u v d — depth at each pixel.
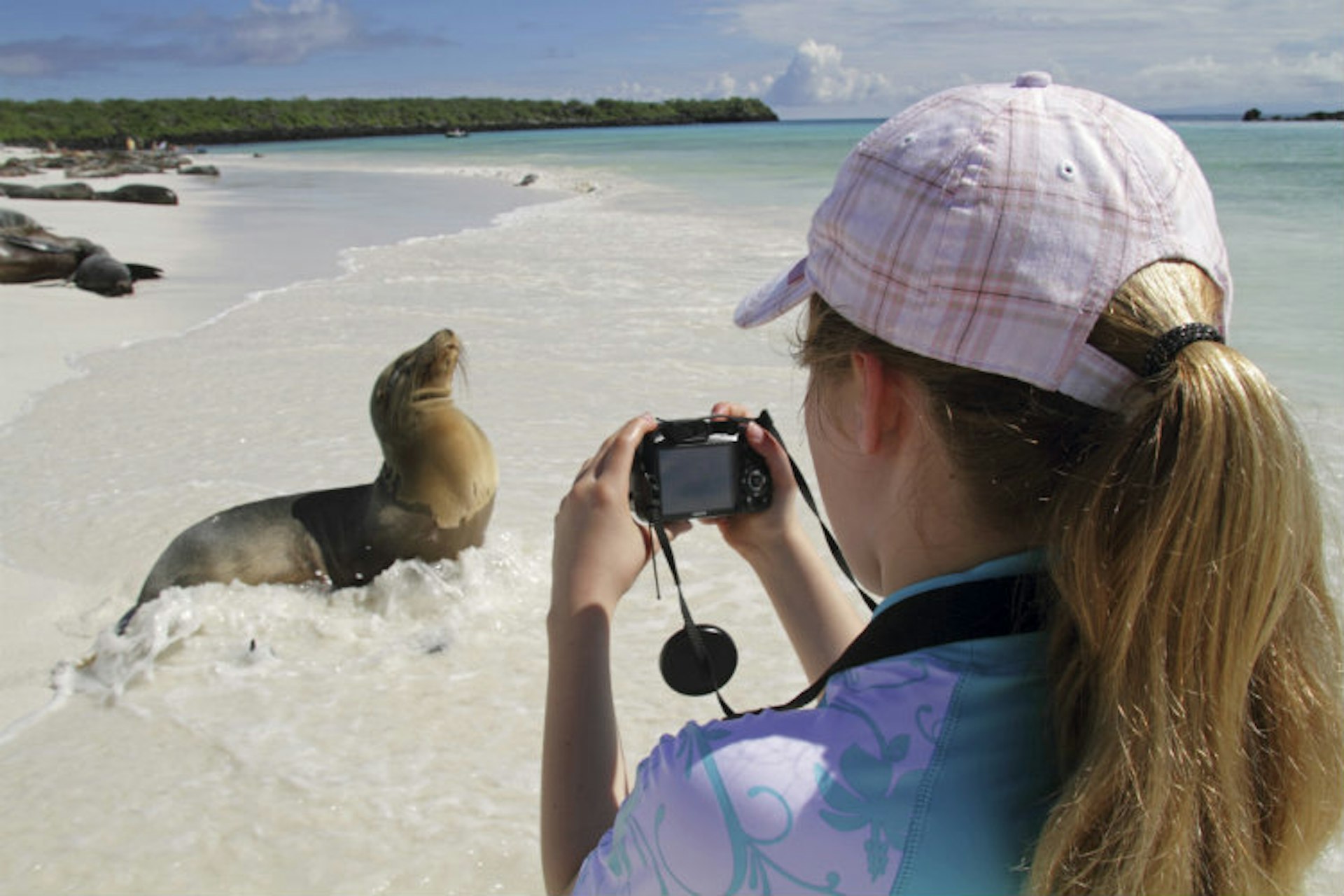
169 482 5.65
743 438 1.50
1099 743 0.89
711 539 4.87
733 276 11.45
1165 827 0.86
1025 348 0.95
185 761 3.31
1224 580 0.87
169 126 95.19
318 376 7.76
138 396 7.33
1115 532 0.89
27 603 4.39
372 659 3.91
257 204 24.09
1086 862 0.87
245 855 2.88
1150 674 0.87
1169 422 0.89
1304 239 12.64
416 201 24.88
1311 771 0.96
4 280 11.61
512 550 4.66
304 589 4.33
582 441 6.14
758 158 39.84
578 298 10.41
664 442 1.46
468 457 4.27
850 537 1.16
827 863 0.94
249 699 3.65
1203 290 0.97
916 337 0.98
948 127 1.01
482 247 14.75
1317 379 6.53
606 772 1.25
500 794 3.12
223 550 4.26
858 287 1.03
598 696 1.28
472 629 4.10
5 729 3.51
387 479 4.31
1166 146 1.02
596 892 1.11
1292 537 0.88
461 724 3.49
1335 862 2.45
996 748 0.95
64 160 43.03
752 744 0.99
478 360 7.96
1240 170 24.47
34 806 3.10
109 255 11.94
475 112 130.62
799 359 1.18
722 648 1.53
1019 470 0.98
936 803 0.94
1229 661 0.87
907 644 1.01
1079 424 0.96
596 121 140.50
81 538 4.98
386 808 3.06
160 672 3.84
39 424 6.71
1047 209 0.95
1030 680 0.96
